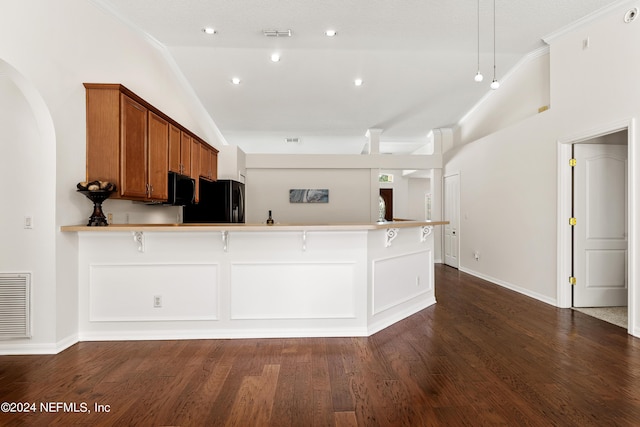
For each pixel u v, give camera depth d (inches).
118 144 115.0
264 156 282.0
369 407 76.0
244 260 119.1
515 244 189.0
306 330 120.4
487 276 219.1
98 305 116.3
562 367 95.3
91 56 118.3
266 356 103.2
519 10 137.6
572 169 153.9
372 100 233.0
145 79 153.4
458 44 169.6
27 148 104.1
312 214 286.4
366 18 145.1
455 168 266.8
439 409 75.3
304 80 205.3
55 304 105.0
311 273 120.6
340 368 95.1
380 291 130.2
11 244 105.0
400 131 300.8
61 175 106.7
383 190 436.8
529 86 187.8
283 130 288.0
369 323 123.1
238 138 310.3
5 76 95.1
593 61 135.6
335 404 77.2
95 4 120.8
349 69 195.2
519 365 96.7
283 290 120.2
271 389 83.7
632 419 71.5
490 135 214.5
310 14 141.6
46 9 100.1
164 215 187.2
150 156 135.0
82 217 116.9
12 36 90.8
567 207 154.0
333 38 162.6
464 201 251.8
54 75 102.8
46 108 100.5
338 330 121.1
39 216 104.5
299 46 171.3
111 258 116.2
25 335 104.4
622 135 153.5
